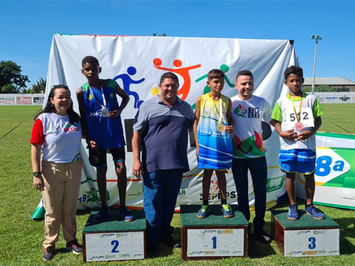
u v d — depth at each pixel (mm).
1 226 3711
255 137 3211
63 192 2957
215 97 3064
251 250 3158
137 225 3021
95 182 4219
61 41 3992
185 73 4148
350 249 3154
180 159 2975
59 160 2850
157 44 4160
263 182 3283
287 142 3205
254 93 4219
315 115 3193
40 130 2779
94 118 3111
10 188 5098
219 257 2971
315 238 3004
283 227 2992
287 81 3203
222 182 3127
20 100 38312
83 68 3041
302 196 4703
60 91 2766
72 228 3088
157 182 2988
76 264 2896
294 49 4387
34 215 3902
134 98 4098
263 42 4320
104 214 3188
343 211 4246
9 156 7477
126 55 4086
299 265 2855
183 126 2973
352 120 15547
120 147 3191
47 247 2996
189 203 4320
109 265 2887
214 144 3014
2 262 2918
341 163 4410
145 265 2877
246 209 3363
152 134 2953
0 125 14000
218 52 4219
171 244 3234
